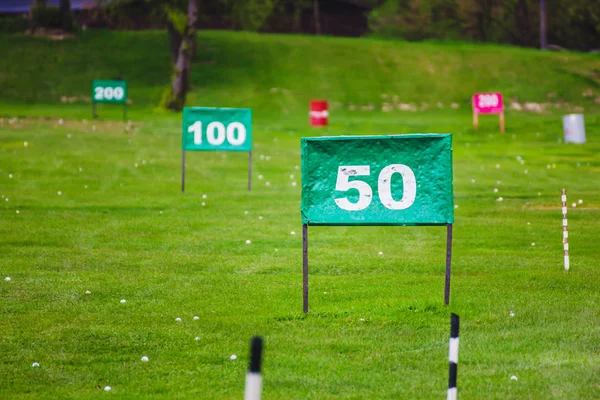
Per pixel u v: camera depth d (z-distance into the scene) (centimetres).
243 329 1903
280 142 7412
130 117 9531
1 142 6419
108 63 12744
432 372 1593
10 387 1521
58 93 11362
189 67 10681
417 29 17712
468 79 12631
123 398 1459
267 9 14888
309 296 2211
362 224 1980
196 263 2697
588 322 1933
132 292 2272
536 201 4303
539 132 8719
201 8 12050
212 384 1538
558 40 18562
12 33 13725
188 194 4400
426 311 2036
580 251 2912
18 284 2344
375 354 1711
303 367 1630
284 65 12812
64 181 4778
